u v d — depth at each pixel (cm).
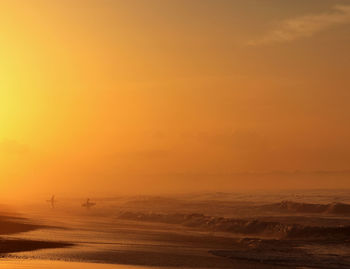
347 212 13262
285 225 8131
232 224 9188
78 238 7188
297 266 4878
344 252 5650
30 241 6531
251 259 5300
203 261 5172
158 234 8238
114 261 5047
